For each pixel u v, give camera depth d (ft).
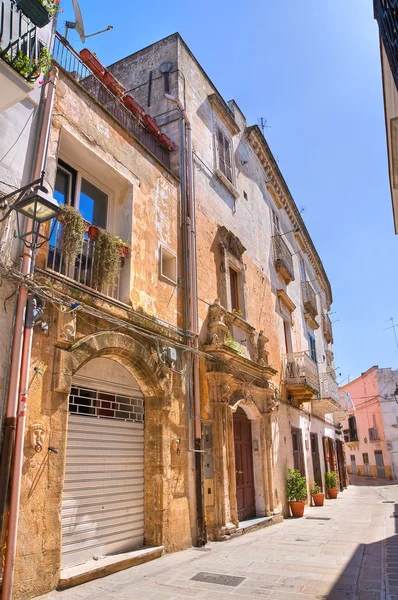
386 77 23.38
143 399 27.99
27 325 18.63
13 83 17.24
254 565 23.52
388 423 129.18
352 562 24.23
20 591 16.70
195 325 32.86
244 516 37.83
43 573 17.80
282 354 54.80
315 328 82.38
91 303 22.88
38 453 18.60
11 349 18.20
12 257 18.85
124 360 25.68
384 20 19.77
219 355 34.45
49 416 19.54
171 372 29.19
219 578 20.93
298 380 53.62
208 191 40.27
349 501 62.59
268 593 18.66
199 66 43.37
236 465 38.19
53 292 20.51
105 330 23.84
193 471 29.86
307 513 48.93
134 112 33.01
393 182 26.22
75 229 22.11
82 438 22.67
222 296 39.04
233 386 37.14
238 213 47.11
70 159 25.75
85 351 21.98
